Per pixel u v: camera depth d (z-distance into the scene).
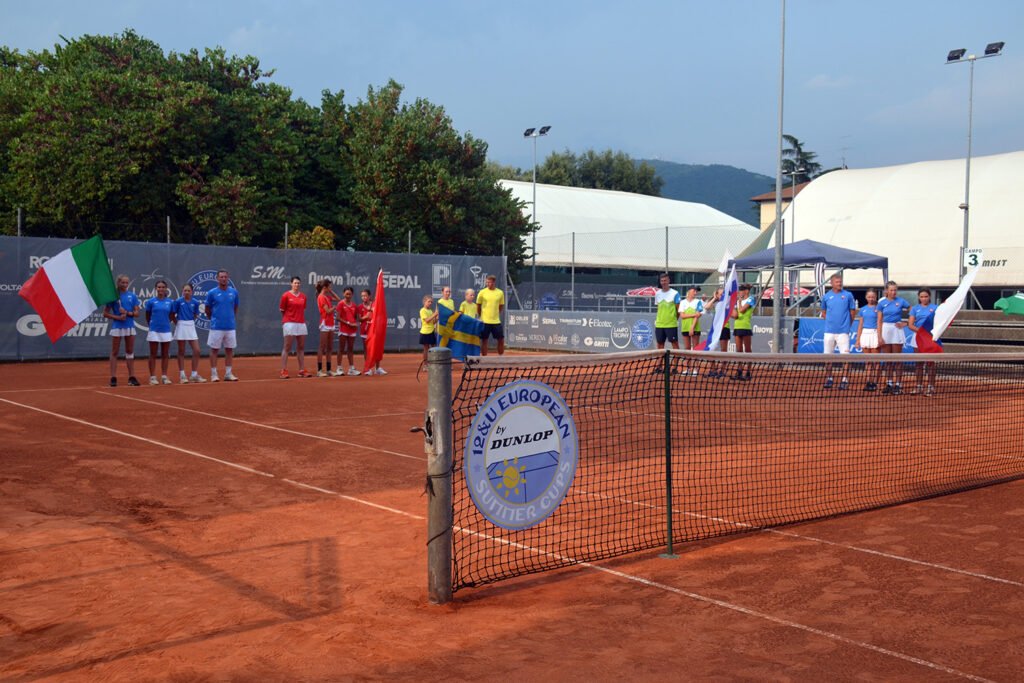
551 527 6.37
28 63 36.78
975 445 9.91
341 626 4.42
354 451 9.32
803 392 14.62
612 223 56.44
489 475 5.04
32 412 12.03
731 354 6.71
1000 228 35.56
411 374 18.73
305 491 7.41
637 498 7.23
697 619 4.55
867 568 5.44
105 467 8.29
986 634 4.34
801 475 8.18
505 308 29.08
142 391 14.87
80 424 10.95
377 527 6.31
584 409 12.70
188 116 30.62
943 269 36.12
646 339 24.39
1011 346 19.64
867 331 15.42
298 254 24.72
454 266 27.72
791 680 3.78
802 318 20.61
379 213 34.19
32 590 4.91
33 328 21.02
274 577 5.19
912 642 4.23
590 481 7.84
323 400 13.84
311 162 35.56
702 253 57.09
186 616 4.54
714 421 11.59
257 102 32.81
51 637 4.23
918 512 6.91
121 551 5.66
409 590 4.99
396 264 26.52
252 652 4.06
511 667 3.91
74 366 20.17
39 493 7.21
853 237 39.31
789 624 4.48
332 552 5.71
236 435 10.27
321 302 18.02
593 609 4.71
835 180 42.78
